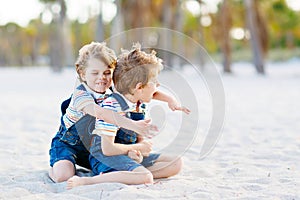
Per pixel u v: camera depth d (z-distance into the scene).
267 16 37.50
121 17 29.67
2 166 4.12
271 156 4.49
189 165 4.16
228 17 26.80
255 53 25.00
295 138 5.56
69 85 17.02
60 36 32.97
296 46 57.94
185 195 3.08
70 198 3.00
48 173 3.79
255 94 12.66
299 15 50.25
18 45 68.75
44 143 5.43
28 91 14.41
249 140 5.48
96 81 3.46
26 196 3.13
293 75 23.50
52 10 37.97
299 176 3.66
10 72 35.81
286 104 9.92
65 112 3.73
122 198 2.99
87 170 3.86
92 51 3.46
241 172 3.82
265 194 3.11
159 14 30.25
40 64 67.25
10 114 8.50
